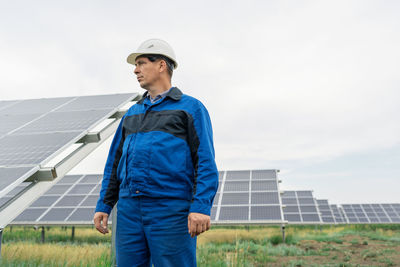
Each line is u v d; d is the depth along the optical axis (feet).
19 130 21.43
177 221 6.83
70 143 16.76
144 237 7.02
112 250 16.31
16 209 13.75
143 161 7.01
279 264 27.50
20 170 14.44
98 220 7.86
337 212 109.40
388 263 28.27
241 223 37.45
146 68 7.94
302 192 79.82
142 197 6.90
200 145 7.12
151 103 7.88
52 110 25.82
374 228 82.69
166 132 7.16
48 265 18.30
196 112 7.45
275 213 38.78
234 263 19.76
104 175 8.36
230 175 55.11
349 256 32.04
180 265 6.75
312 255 32.83
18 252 20.79
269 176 52.06
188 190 7.17
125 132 8.00
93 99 27.22
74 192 47.88
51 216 38.83
